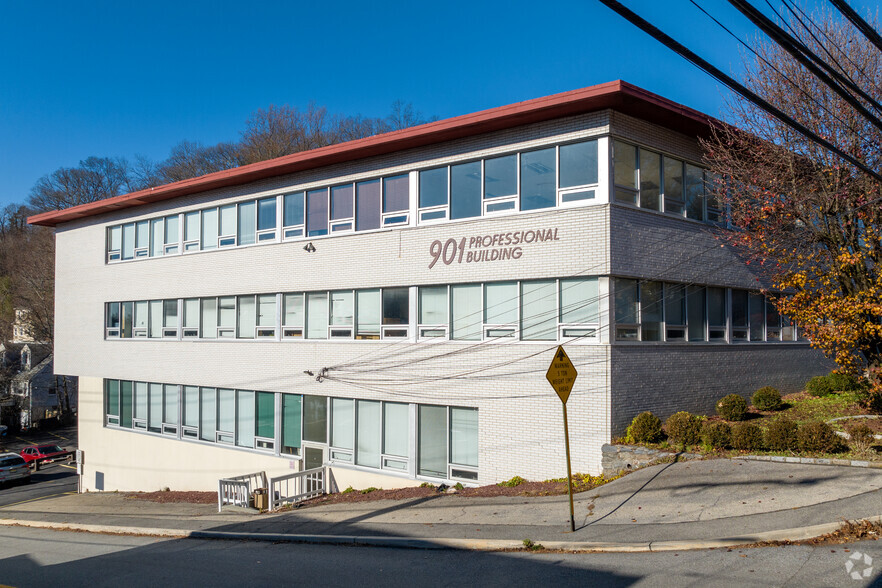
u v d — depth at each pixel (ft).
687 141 58.39
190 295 80.38
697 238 58.59
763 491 38.34
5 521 72.69
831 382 63.21
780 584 26.68
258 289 73.05
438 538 39.32
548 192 53.57
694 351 57.82
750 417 55.88
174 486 81.97
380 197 63.46
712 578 28.07
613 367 50.14
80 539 55.36
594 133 51.21
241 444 74.95
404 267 61.00
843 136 55.47
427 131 57.00
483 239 56.29
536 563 33.06
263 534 47.32
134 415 88.69
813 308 53.78
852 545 30.22
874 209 55.16
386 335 62.49
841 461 40.86
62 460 137.59
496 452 54.75
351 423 64.75
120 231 91.66
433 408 59.21
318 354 67.36
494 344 55.36
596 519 38.83
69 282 99.45
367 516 48.85
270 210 72.95
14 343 195.42
